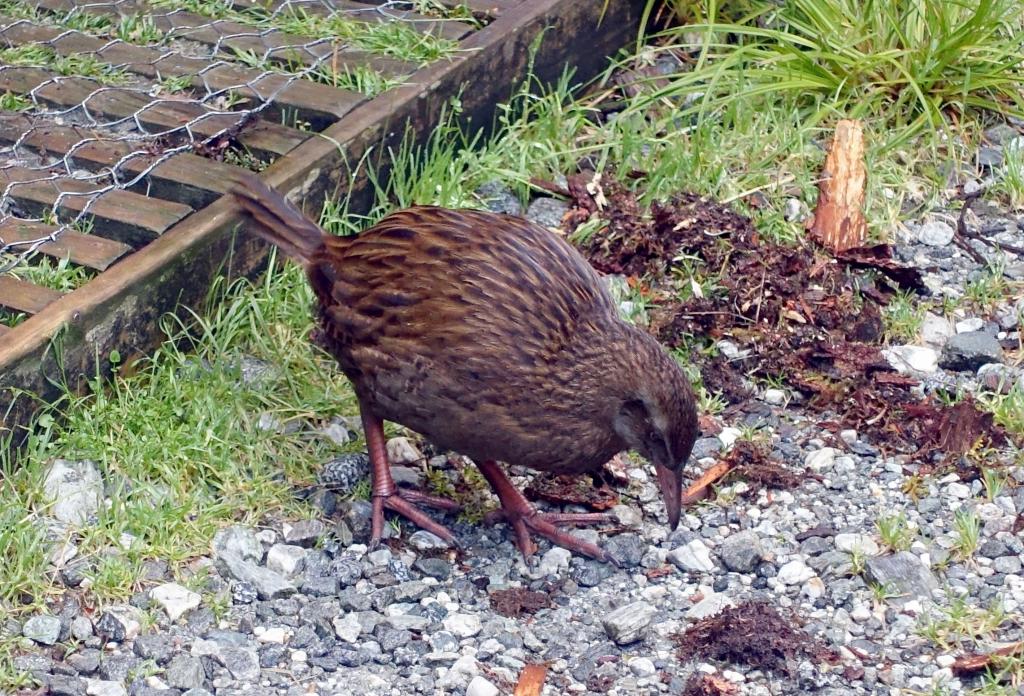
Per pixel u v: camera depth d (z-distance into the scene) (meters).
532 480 5.56
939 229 7.02
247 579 4.90
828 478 5.57
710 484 5.48
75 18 7.46
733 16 8.38
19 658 4.54
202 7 7.60
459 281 4.86
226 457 5.30
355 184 6.64
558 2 7.66
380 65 7.12
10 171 6.28
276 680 4.58
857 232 6.77
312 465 5.44
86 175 6.32
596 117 7.87
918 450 5.68
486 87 7.34
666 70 8.19
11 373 5.16
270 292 6.09
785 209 7.02
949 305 6.48
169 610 4.73
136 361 5.68
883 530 5.19
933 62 7.68
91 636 4.67
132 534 4.99
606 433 4.98
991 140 7.69
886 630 4.86
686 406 4.90
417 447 5.66
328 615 4.85
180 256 5.76
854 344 6.14
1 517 4.89
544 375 4.82
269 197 5.28
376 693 4.55
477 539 5.29
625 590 5.06
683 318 6.26
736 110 7.53
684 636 4.78
